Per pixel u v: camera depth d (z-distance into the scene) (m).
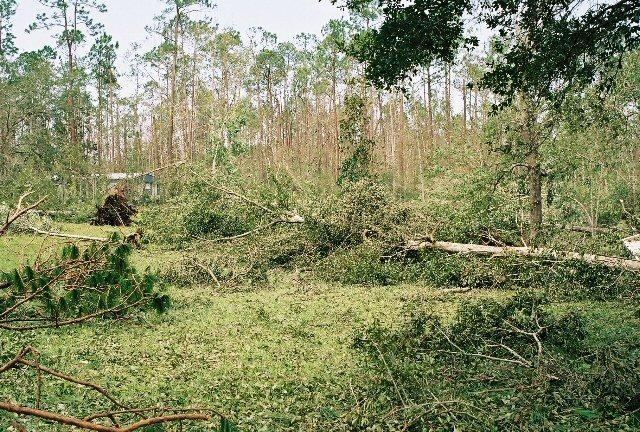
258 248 14.85
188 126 52.41
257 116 56.81
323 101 58.28
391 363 5.77
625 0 6.07
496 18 6.74
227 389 6.23
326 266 14.12
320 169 43.38
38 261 5.18
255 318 9.95
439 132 42.88
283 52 55.94
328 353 7.77
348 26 42.91
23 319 4.38
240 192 16.88
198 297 11.65
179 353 7.75
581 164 16.80
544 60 6.77
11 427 4.84
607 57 6.80
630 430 4.79
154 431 2.54
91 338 8.40
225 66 49.66
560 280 10.97
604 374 5.59
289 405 5.70
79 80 40.62
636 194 19.75
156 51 49.75
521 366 6.29
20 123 36.12
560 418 5.05
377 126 49.44
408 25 6.71
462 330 7.33
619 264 10.23
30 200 15.63
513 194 15.99
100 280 5.32
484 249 12.50
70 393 5.93
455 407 5.04
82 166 29.98
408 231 13.82
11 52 47.91
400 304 11.12
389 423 4.87
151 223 18.25
